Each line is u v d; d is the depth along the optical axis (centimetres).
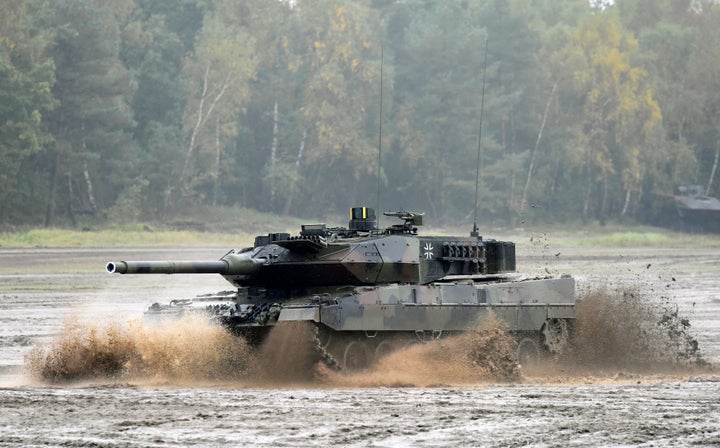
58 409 6512
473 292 9300
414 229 9725
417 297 8838
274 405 6712
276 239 9175
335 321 8200
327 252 8812
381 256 8988
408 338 8881
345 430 5738
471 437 5544
